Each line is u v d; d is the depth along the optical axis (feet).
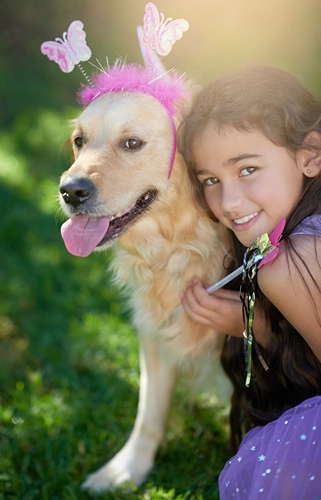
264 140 6.84
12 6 29.91
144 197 8.17
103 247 8.02
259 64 7.53
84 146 8.15
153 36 7.75
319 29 22.67
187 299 8.38
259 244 6.86
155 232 8.42
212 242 8.39
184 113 8.21
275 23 23.71
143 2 28.73
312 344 6.99
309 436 6.28
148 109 7.92
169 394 9.24
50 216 16.55
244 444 7.13
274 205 6.96
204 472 8.87
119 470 8.94
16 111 24.13
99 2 29.86
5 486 8.64
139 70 8.31
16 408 10.32
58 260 14.85
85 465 9.21
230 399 9.30
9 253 15.19
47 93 25.82
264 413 7.71
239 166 6.93
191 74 9.02
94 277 14.23
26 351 12.07
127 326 12.64
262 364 7.57
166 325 8.83
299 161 7.02
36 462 9.17
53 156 20.52
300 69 20.56
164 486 8.64
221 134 6.90
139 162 7.93
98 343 12.18
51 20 30.22
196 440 9.50
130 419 10.12
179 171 8.13
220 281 8.00
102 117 7.97
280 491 6.14
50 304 13.51
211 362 8.98
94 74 8.59
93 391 11.00
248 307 7.18
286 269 6.71
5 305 13.34
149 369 9.16
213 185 7.40
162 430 9.22
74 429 9.86
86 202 7.70
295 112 7.00
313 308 6.68
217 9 25.35
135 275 8.89
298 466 6.18
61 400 10.58
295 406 7.11
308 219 6.98
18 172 18.89
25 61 28.55
